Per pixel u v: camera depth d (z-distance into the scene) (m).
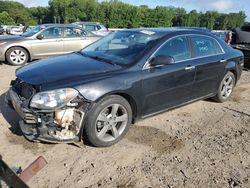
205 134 4.76
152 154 4.06
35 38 10.23
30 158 3.82
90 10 83.62
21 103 3.90
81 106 3.82
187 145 4.36
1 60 10.01
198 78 5.31
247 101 6.54
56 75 3.97
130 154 4.03
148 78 4.41
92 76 4.01
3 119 4.90
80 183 3.41
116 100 4.09
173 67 4.79
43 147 4.09
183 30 5.26
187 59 5.10
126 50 4.73
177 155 4.07
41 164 2.62
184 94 5.14
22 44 10.03
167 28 5.48
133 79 4.23
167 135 4.64
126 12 81.69
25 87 4.00
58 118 3.70
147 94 4.48
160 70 4.59
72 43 10.85
